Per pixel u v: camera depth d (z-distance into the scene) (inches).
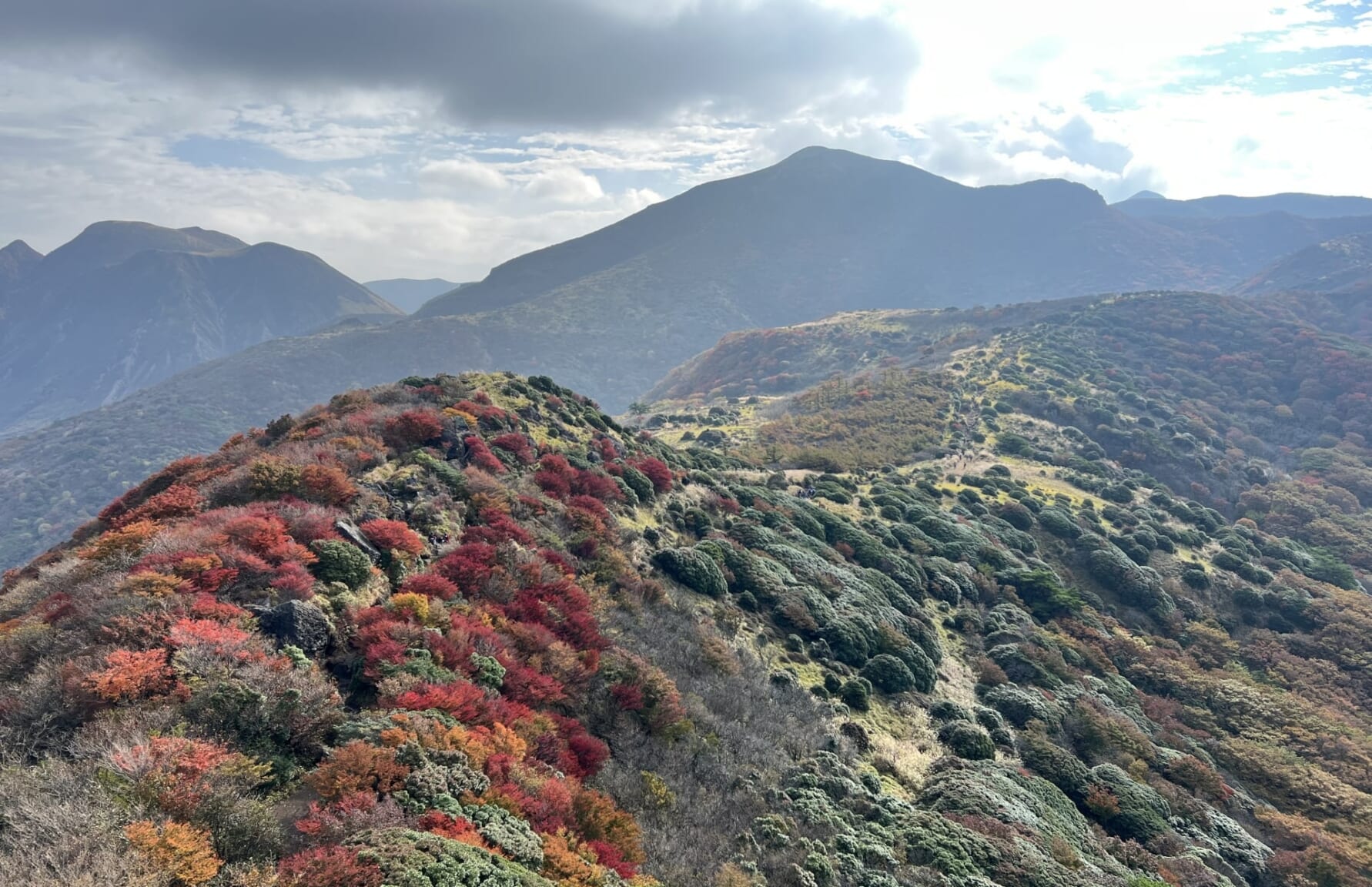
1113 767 1210.0
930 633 1519.4
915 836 766.5
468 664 677.3
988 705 1358.3
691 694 908.6
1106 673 1708.9
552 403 1937.7
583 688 788.6
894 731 1115.3
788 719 962.1
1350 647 2098.9
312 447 1121.4
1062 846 835.4
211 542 713.6
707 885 586.6
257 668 534.3
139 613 577.6
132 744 434.9
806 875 633.0
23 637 573.3
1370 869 1154.7
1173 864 965.2
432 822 436.5
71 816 362.3
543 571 981.8
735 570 1418.6
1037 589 2006.6
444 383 1798.7
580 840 527.2
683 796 705.0
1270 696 1750.7
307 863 362.9
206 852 362.0
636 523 1462.8
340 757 462.3
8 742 446.9
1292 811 1368.1
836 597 1477.6
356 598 728.3
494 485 1172.5
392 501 1011.3
